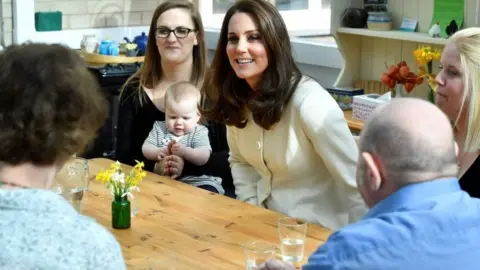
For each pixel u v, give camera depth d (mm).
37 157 1379
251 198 3195
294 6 5590
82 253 1341
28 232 1321
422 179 1698
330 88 4586
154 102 3936
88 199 3025
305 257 2424
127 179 2701
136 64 5492
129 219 2678
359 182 1777
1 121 1341
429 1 4324
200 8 6203
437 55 4086
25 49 1387
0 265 1293
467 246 1665
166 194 3070
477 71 2572
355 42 4695
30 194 1348
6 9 5707
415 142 1682
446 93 2645
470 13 4062
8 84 1345
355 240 1687
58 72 1373
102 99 1451
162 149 3691
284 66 2926
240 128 3105
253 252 2236
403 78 4160
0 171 1389
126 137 3957
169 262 2250
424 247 1657
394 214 1697
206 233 2635
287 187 3084
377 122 1727
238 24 2922
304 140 2961
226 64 3070
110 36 6148
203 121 3850
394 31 4410
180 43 3914
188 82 3836
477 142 2566
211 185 3625
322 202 3035
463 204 1703
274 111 2924
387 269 1657
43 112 1345
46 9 5902
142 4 6273
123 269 1401
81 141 1412
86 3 6031
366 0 4602
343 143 2902
